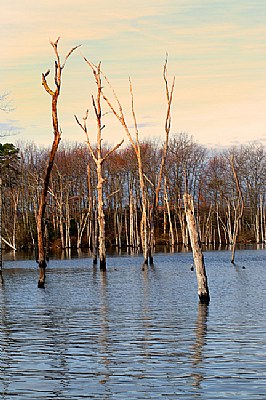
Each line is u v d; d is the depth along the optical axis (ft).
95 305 101.96
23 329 77.46
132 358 59.88
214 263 220.84
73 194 387.96
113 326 78.95
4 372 55.21
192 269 186.91
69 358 60.39
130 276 166.91
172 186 390.42
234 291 122.52
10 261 250.78
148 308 96.68
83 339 70.08
